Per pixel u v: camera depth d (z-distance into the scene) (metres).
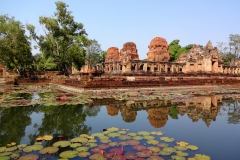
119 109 10.48
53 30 28.70
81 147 5.27
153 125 7.67
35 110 10.16
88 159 4.62
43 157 4.77
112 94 15.44
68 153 4.90
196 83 23.16
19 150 5.21
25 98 13.50
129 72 25.86
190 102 12.75
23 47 25.77
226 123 8.08
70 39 30.09
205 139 6.27
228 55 54.66
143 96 14.70
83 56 29.42
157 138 6.14
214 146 5.71
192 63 32.03
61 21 29.91
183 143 5.68
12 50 24.50
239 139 6.29
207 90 19.72
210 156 5.05
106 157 4.69
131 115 9.26
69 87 19.34
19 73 28.11
